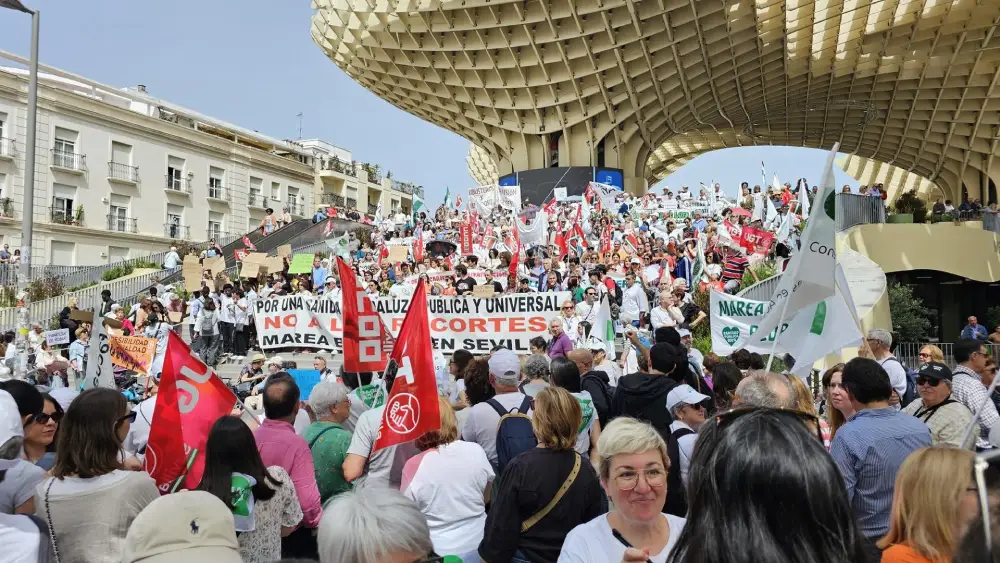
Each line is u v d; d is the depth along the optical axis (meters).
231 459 3.72
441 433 4.50
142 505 3.71
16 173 40.31
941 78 42.41
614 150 47.38
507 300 13.48
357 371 6.62
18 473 3.81
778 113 53.44
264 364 13.51
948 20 35.78
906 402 7.45
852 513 1.81
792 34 39.72
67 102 43.00
